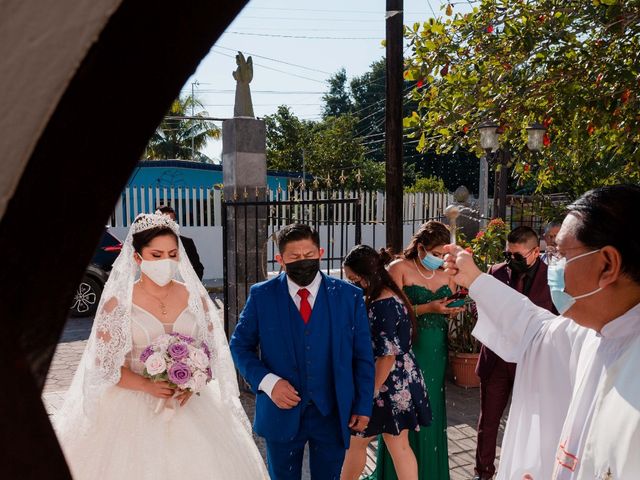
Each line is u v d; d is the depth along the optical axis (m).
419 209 12.70
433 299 3.55
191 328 2.95
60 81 0.46
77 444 2.62
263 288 2.93
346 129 31.20
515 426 1.59
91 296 9.29
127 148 0.60
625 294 1.20
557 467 1.31
